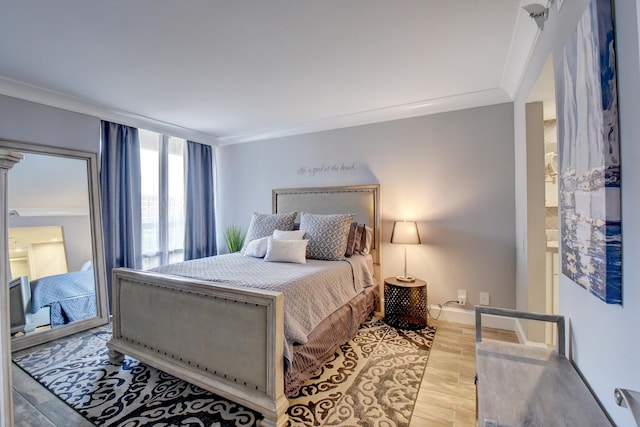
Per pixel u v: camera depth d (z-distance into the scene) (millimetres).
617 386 856
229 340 1771
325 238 2990
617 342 858
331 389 1948
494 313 1431
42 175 2816
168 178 4059
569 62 1149
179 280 1963
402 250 3332
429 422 1651
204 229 4496
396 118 3367
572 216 1153
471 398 1852
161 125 3805
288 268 2479
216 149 4738
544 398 985
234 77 2500
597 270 923
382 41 1976
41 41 1938
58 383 2039
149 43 1978
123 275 2273
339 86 2684
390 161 3410
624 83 798
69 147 2973
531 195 2270
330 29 1836
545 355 1292
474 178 3002
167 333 2043
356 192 3525
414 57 2189
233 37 1917
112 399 1863
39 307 2736
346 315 2539
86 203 3088
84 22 1740
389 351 2463
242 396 1665
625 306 815
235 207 4605
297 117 3559
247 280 2031
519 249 2639
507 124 2861
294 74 2451
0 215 1031
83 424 1651
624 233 816
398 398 1856
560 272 1363
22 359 2387
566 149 1213
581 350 1131
